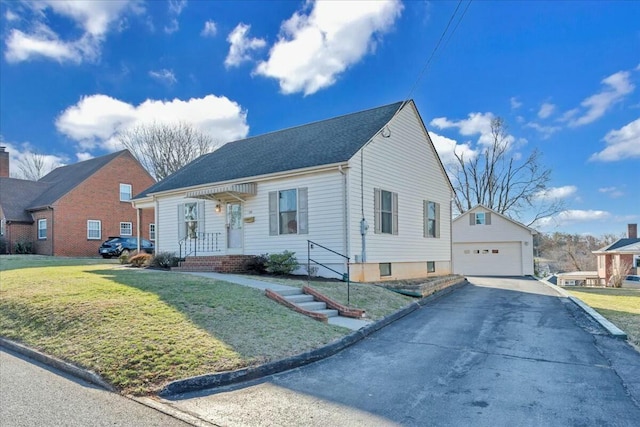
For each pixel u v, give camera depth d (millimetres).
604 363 5863
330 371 5473
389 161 14539
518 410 4168
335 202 12672
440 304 11625
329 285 10906
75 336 6172
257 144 18578
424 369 5578
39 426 3748
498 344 6977
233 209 15477
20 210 27188
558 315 9859
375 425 3816
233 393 4637
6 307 8141
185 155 38344
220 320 6715
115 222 28391
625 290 19469
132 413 4070
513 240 27359
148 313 6793
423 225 16656
